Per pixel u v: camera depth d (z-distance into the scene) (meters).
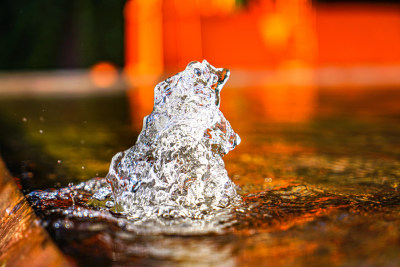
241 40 11.70
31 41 11.97
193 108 1.25
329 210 1.06
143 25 11.79
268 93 6.09
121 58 12.02
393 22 12.22
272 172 1.56
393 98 5.22
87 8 11.87
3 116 3.80
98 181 1.38
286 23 11.80
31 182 1.45
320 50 12.09
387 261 0.73
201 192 1.17
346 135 2.53
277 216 1.01
